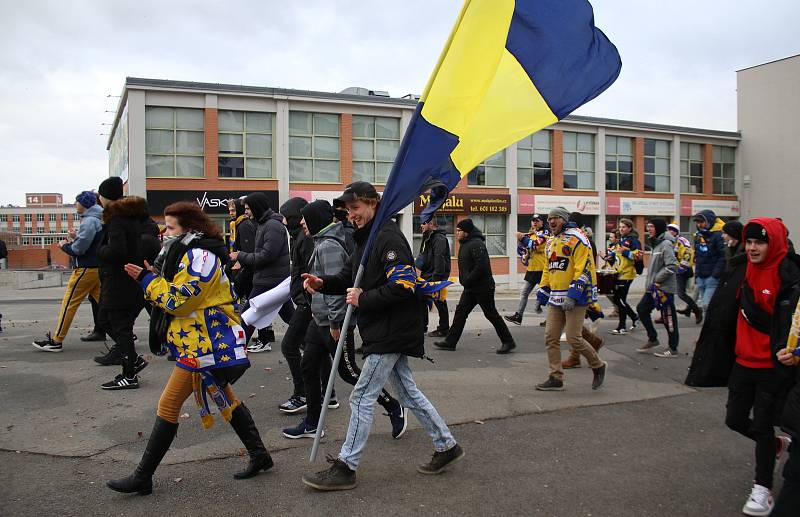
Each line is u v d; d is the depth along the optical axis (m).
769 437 3.66
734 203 35.91
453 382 6.62
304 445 4.62
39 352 7.77
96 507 3.58
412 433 4.95
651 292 8.30
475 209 27.22
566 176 29.83
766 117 35.09
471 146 4.25
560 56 4.30
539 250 10.65
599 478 4.09
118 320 6.06
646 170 32.53
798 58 33.75
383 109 25.23
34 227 73.12
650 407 5.80
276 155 23.55
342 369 4.51
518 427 5.14
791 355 3.17
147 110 22.03
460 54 4.10
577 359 7.41
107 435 4.79
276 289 6.00
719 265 10.61
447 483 3.96
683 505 3.72
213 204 22.70
